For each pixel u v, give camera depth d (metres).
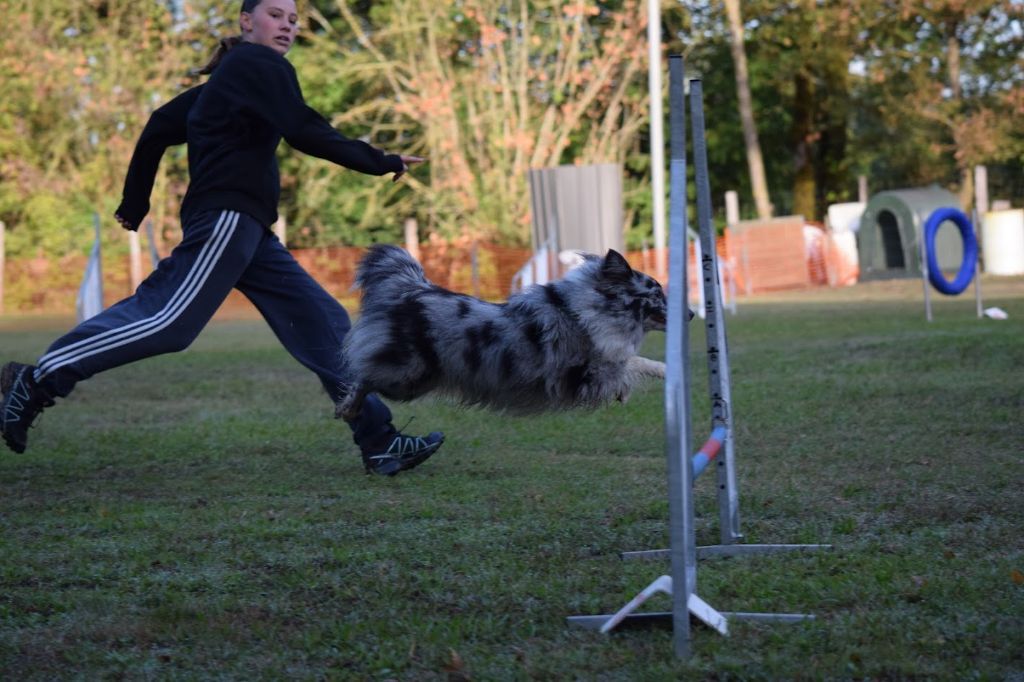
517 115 29.28
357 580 4.78
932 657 3.74
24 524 5.86
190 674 3.75
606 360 6.16
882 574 4.61
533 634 4.09
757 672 3.61
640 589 4.55
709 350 5.20
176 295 6.09
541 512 6.04
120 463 7.77
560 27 28.72
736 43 32.78
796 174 36.41
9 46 29.19
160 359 15.50
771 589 4.52
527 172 24.53
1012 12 31.64
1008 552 4.99
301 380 12.94
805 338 15.37
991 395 9.63
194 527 5.77
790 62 33.69
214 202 6.15
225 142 6.11
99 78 29.50
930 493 6.22
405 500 6.38
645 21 29.36
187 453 8.15
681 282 3.90
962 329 15.27
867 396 9.92
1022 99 32.19
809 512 5.93
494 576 4.79
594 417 9.52
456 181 28.20
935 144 34.09
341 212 30.58
